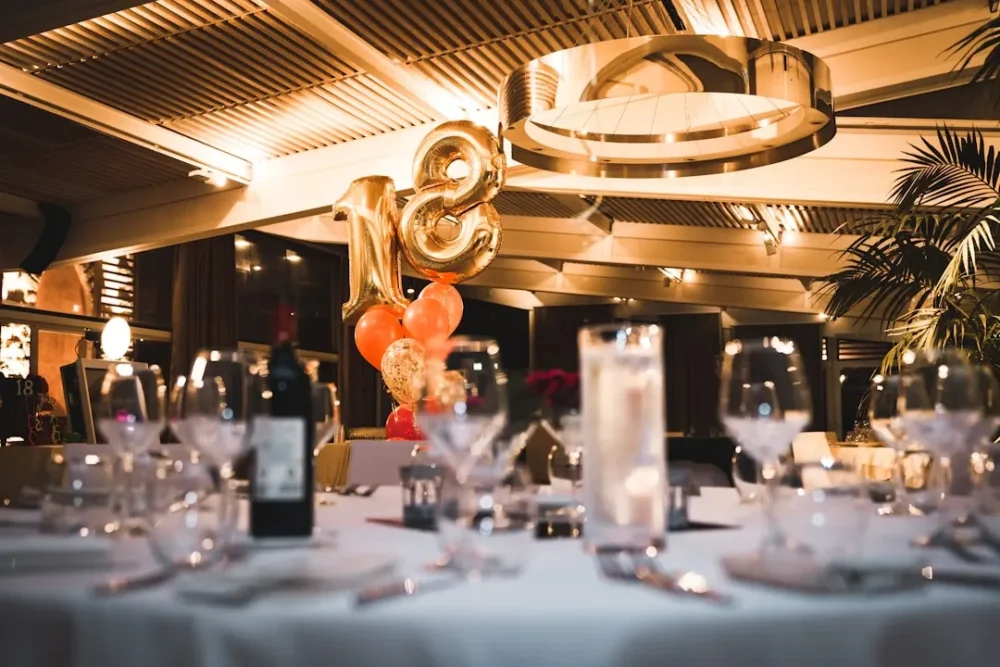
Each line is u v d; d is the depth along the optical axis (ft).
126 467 4.65
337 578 2.82
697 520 4.59
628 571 2.96
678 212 33.14
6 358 27.81
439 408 3.45
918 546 3.59
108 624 2.64
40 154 23.21
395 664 2.43
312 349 40.52
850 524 3.00
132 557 3.34
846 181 21.36
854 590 2.64
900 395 4.12
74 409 13.28
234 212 24.88
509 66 18.40
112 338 25.04
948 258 14.26
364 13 16.28
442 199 13.88
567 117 15.84
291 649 2.47
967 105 20.12
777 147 14.11
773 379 3.80
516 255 36.58
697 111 15.30
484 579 2.97
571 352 55.01
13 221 28.81
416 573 3.08
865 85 16.66
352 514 5.08
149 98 20.26
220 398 3.84
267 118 21.57
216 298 33.91
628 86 11.37
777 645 2.46
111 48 17.67
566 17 16.29
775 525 3.12
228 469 3.97
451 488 3.29
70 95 19.75
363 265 14.21
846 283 15.07
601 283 46.83
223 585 2.73
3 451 14.34
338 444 11.57
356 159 23.08
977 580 2.79
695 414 54.13
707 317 54.44
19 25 15.21
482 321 53.21
